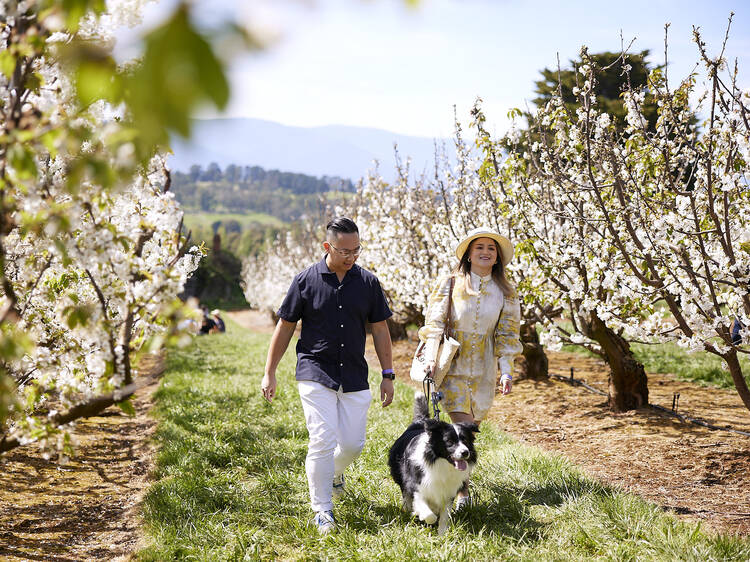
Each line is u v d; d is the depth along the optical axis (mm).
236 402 8508
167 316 2686
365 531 4137
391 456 4668
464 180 8781
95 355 2805
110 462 6203
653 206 5680
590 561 3605
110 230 2617
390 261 12742
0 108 2508
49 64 2424
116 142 1355
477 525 4195
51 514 4738
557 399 8344
